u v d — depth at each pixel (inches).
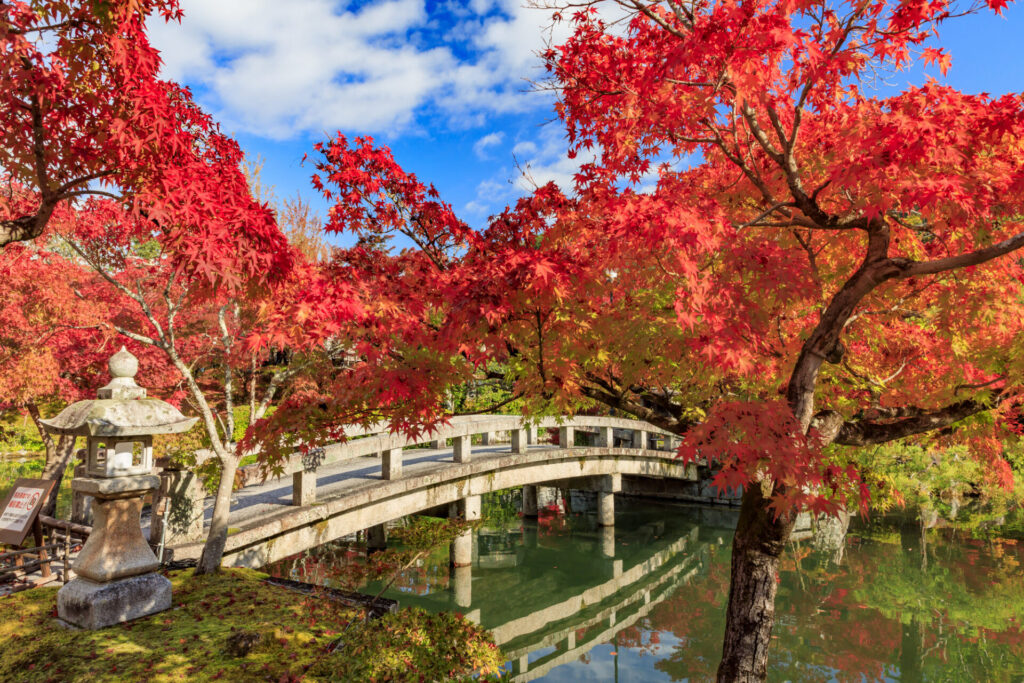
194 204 185.9
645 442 692.1
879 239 155.6
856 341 220.7
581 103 182.5
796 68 135.1
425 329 172.4
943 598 405.7
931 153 124.0
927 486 543.8
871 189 135.0
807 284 144.6
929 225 174.2
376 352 158.1
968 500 665.6
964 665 305.3
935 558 495.8
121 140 171.0
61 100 181.2
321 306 136.7
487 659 195.6
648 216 133.1
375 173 199.5
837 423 168.6
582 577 494.9
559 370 185.5
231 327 444.5
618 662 333.1
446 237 211.2
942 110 132.8
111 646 201.2
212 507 350.0
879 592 421.1
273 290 204.8
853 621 369.7
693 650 350.6
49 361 402.9
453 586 450.9
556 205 199.8
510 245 199.2
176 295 452.8
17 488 281.4
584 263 156.7
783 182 177.3
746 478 118.7
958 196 125.3
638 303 180.4
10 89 160.7
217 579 268.1
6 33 148.1
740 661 150.5
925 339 213.0
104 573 222.1
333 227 207.8
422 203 202.7
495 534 616.4
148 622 222.4
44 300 392.2
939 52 139.5
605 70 173.9
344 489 381.4
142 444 240.5
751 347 137.9
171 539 297.0
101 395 241.1
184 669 184.9
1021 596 405.4
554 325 173.6
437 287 172.9
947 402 209.6
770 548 151.8
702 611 423.2
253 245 194.9
